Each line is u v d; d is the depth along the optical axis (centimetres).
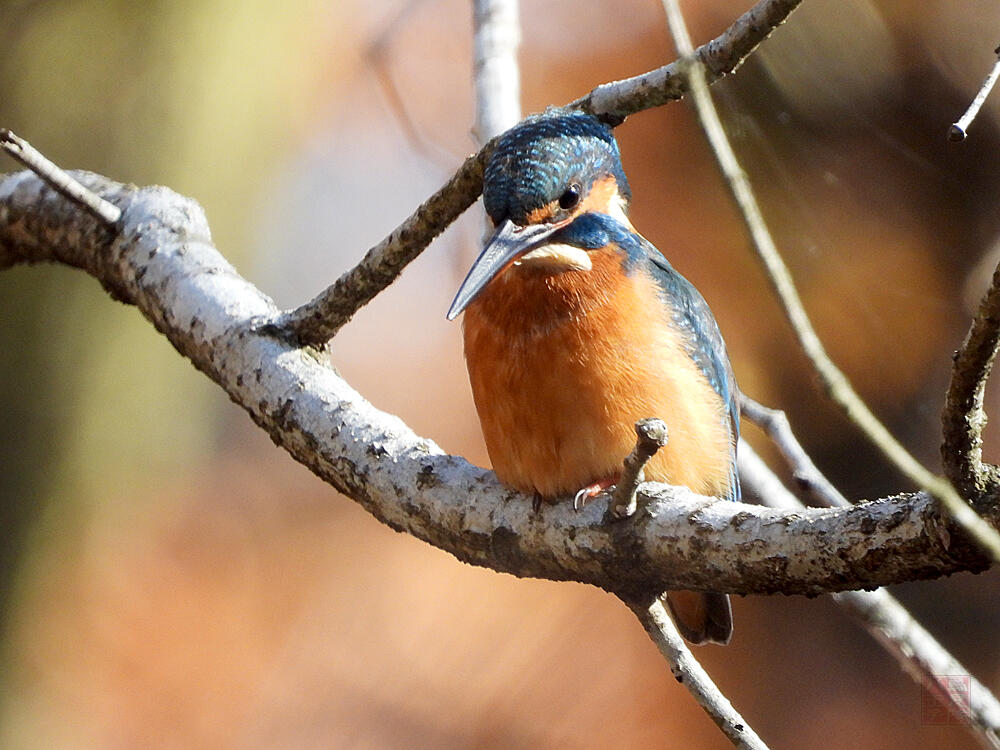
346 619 1619
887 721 1342
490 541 506
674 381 565
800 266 1412
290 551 1661
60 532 1408
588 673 1490
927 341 1377
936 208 1380
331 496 1730
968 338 334
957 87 1352
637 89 582
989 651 1233
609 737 1412
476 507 511
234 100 1359
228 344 584
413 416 1733
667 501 446
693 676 464
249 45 1376
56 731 1457
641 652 1515
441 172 1568
